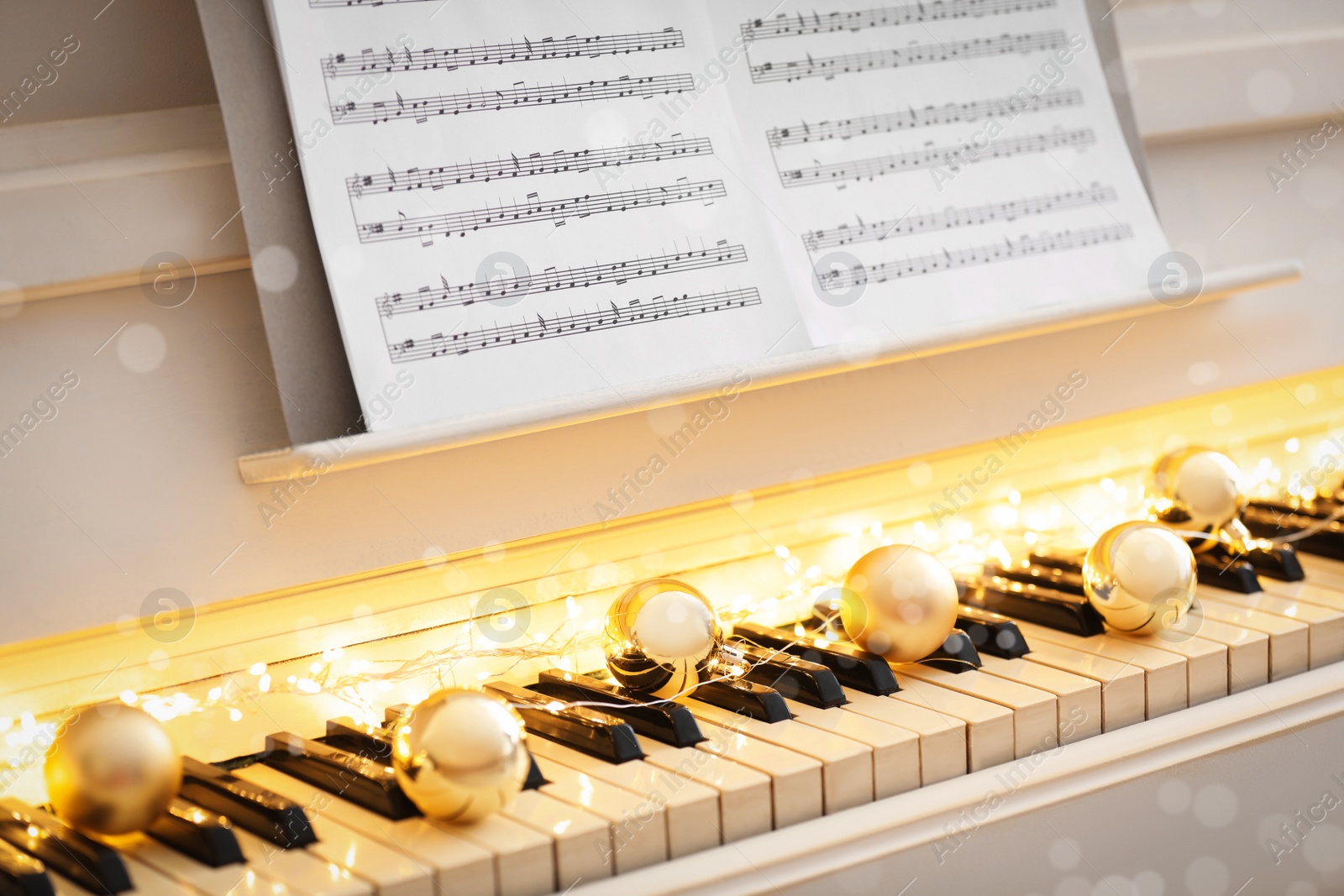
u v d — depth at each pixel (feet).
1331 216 5.68
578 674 4.93
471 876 4.41
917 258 5.13
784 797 4.58
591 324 4.86
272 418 4.81
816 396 5.14
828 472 5.15
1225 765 4.89
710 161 4.98
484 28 4.86
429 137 4.81
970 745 4.71
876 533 5.32
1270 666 4.97
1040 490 5.48
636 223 4.91
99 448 4.71
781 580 5.24
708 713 4.81
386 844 4.46
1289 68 5.59
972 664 4.90
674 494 5.03
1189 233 5.52
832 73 5.13
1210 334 5.52
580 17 4.93
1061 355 5.36
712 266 4.95
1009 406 5.32
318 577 4.81
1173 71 5.48
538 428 4.77
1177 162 5.53
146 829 4.52
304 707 4.87
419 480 4.86
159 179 4.74
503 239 4.83
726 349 4.93
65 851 4.43
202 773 4.61
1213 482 5.25
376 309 4.74
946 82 5.22
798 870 4.55
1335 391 5.79
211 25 4.72
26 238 4.66
